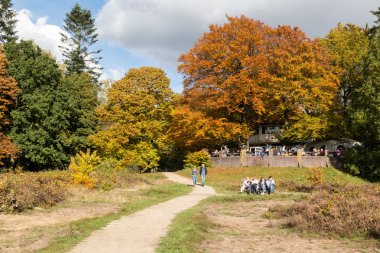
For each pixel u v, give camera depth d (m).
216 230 17.88
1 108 46.41
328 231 17.03
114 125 55.22
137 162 53.06
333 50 58.09
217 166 55.88
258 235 16.89
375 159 45.62
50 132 50.34
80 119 57.03
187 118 52.06
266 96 53.22
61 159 51.16
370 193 22.92
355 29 59.06
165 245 14.02
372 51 49.66
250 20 55.72
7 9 75.00
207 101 51.28
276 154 55.03
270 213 22.03
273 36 56.72
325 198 21.56
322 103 52.34
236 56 51.16
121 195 29.80
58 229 16.70
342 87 58.41
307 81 52.28
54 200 24.86
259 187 34.75
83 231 16.42
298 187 38.12
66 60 87.56
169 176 50.59
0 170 45.50
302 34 55.91
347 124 53.38
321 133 54.94
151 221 19.39
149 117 56.38
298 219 18.55
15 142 46.72
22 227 17.36
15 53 52.00
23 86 49.97
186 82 54.88
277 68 54.75
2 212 20.98
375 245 14.74
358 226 16.62
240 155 53.19
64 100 53.28
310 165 48.78
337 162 48.56
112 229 17.22
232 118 57.22
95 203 25.30
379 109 43.75
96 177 34.44
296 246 14.83
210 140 56.88
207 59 54.56
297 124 52.28
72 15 88.56
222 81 52.84
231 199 29.58
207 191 36.50
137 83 56.78
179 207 24.98
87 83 62.41
